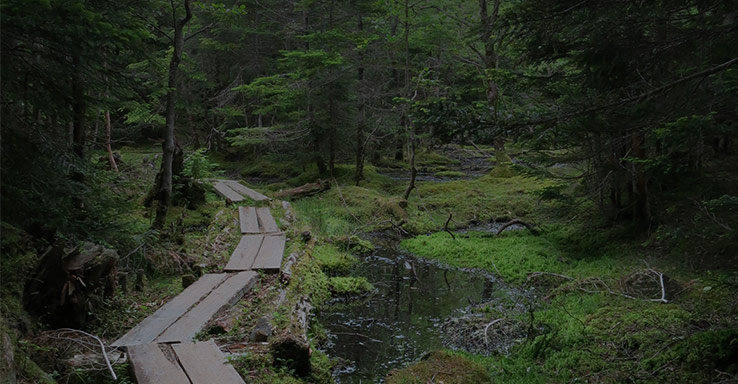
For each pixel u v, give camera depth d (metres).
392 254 11.27
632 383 4.65
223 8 8.71
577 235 10.73
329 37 17.48
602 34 5.25
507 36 6.46
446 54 22.97
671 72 5.66
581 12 5.49
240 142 19.70
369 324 7.09
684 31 5.03
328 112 19.17
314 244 10.51
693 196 6.12
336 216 14.09
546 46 6.81
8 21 3.99
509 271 9.40
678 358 4.75
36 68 4.84
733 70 4.62
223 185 16.22
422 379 4.90
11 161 4.70
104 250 5.37
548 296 7.77
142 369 4.16
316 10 20.48
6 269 4.36
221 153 27.78
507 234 12.15
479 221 14.27
